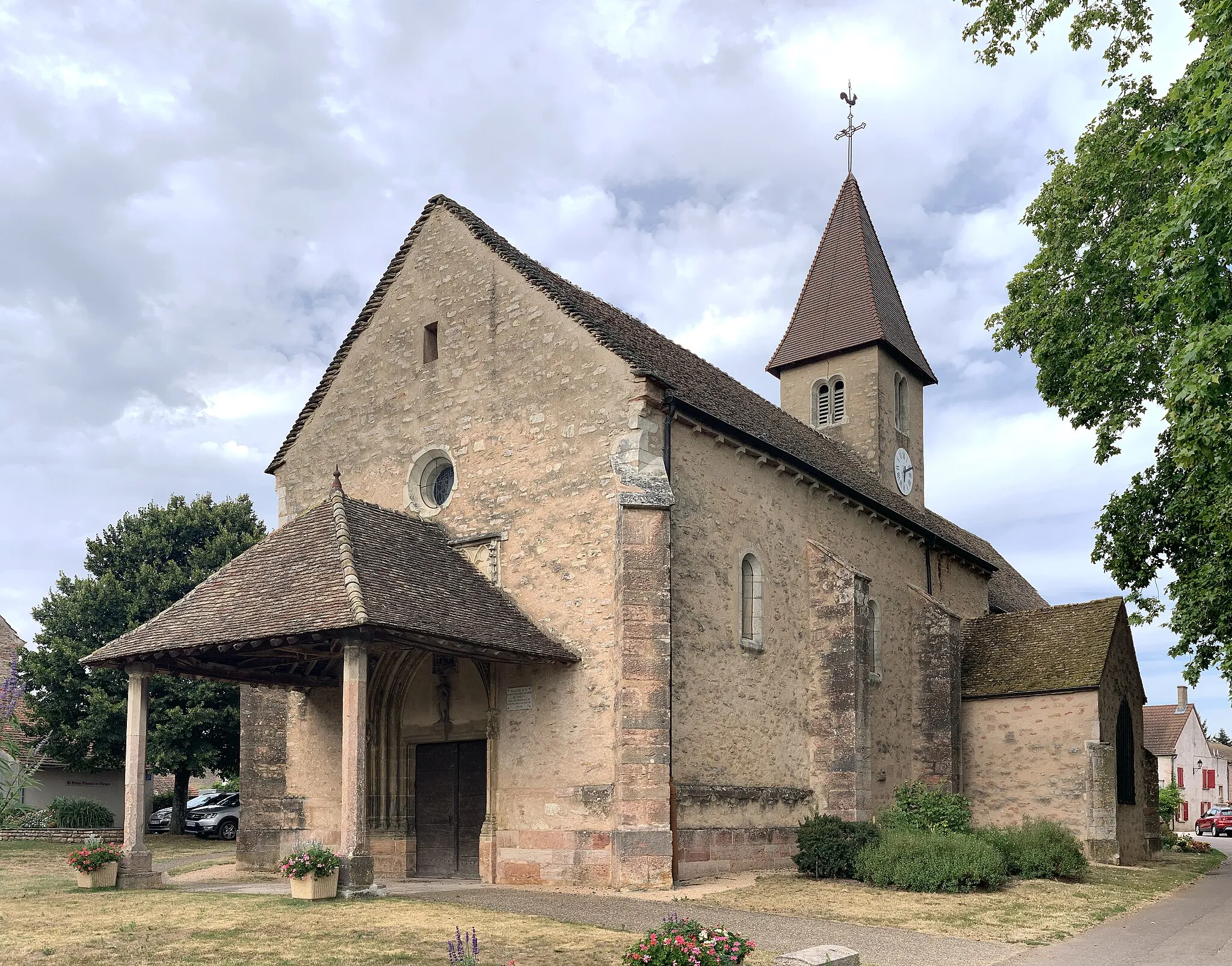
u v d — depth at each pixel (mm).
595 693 15555
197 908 12461
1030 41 18656
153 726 31078
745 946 8297
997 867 15461
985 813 23516
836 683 19453
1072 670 23391
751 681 17953
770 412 24688
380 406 19844
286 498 20969
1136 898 15930
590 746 15414
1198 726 69188
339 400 20609
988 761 23750
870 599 22828
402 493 19016
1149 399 19047
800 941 10938
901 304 33500
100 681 31031
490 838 15977
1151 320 18047
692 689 16359
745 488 18609
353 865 13242
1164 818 35062
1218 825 47594
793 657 19359
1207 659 19391
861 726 19328
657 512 15664
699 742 16344
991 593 32906
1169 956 10727
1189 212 11742
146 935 10602
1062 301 19625
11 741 13539
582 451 16578
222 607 15109
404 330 19812
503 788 16188
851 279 31750
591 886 14844
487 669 16594
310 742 19000
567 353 17141
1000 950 10883
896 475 30938
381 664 17875
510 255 18547
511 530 17188
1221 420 12055
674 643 16094
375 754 17672
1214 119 11531
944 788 23281
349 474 20047
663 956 7844
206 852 25828
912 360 32000
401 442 19328
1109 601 25828
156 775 35781
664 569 15508
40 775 32531
